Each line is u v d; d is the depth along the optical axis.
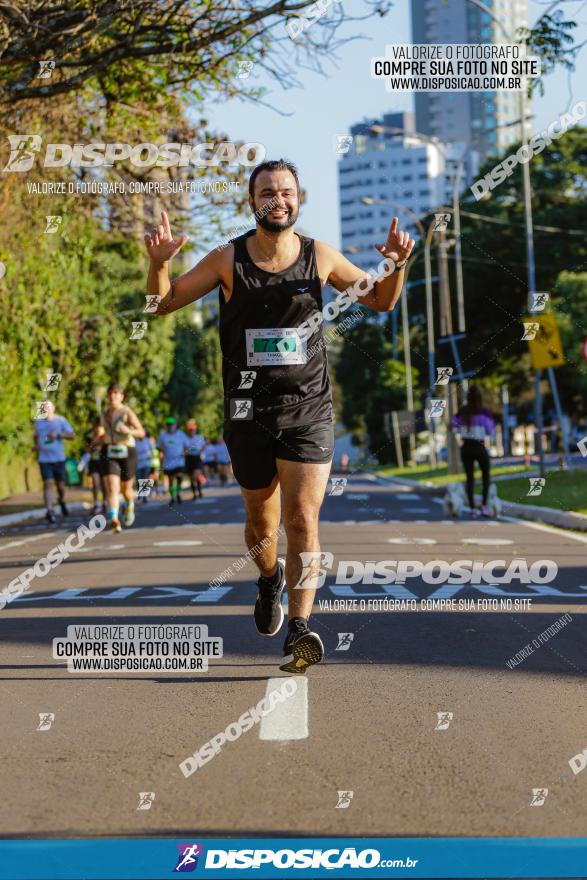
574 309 73.19
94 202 22.69
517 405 94.81
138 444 34.81
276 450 6.77
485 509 23.30
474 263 74.31
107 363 32.16
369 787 5.06
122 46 17.48
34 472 45.97
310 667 7.79
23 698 7.04
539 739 5.84
